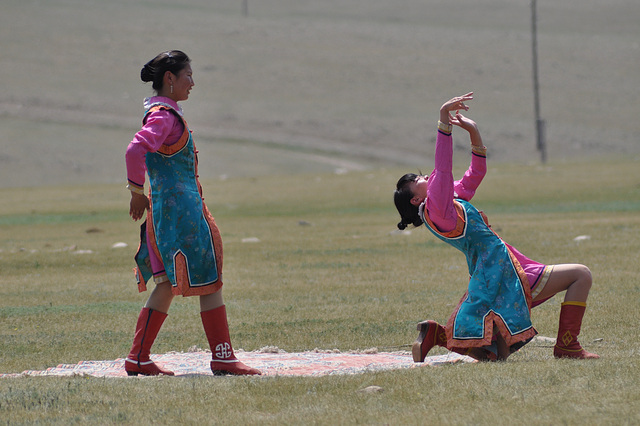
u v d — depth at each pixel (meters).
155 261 20.73
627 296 33.47
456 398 15.40
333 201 107.44
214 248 20.55
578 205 91.44
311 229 75.81
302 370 20.98
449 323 20.02
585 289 19.98
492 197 103.00
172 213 20.17
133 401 16.16
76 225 87.81
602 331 26.94
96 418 14.91
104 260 54.12
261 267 48.84
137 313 34.28
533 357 22.20
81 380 18.56
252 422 14.37
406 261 49.62
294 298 37.28
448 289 38.41
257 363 22.75
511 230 64.19
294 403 15.70
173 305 36.41
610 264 43.41
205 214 20.70
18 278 46.97
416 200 21.11
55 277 46.97
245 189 124.50
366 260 50.78
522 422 13.63
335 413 14.77
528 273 20.02
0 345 27.75
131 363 20.70
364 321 31.02
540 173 127.25
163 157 20.28
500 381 16.47
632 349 23.25
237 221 88.25
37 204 115.81
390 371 18.11
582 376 16.55
